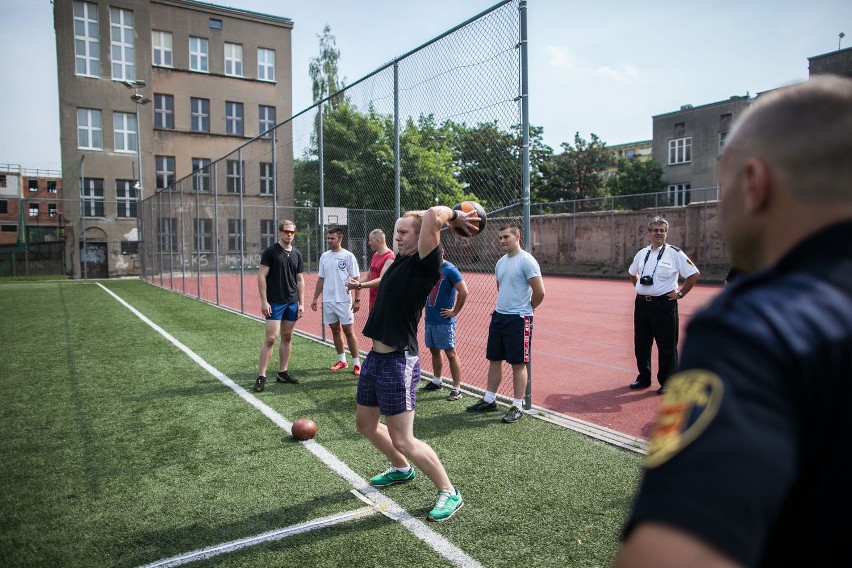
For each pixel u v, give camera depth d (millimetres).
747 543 501
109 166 26906
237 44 30453
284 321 6230
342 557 2799
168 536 3025
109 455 4199
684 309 12203
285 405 5461
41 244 27219
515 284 5012
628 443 4398
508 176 5195
